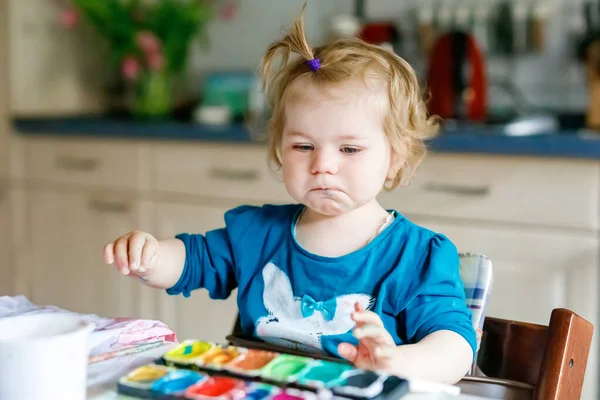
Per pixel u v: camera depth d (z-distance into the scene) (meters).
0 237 2.65
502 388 0.87
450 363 0.80
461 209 1.85
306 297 0.93
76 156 2.45
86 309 2.51
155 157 2.29
